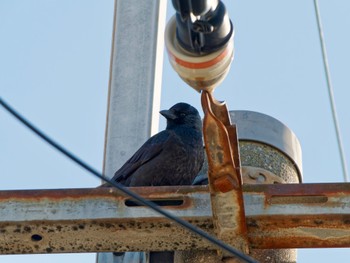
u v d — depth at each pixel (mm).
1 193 10805
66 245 10906
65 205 10758
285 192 10555
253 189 10586
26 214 10734
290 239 10625
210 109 9727
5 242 10859
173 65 9023
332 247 10586
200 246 10805
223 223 10469
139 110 13734
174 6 8641
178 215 10641
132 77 13906
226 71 9047
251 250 10875
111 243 10891
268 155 12406
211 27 8727
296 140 12805
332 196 10500
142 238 10836
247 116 12633
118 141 13617
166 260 12344
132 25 14250
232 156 10086
